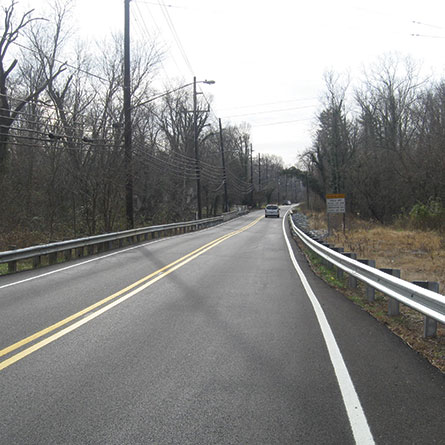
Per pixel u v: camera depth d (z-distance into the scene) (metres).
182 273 11.22
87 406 3.68
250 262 13.62
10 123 24.55
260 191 106.31
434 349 5.24
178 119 50.62
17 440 3.14
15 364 4.70
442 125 31.02
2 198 23.45
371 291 8.03
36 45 26.52
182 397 3.87
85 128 24.67
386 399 3.83
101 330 6.02
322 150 54.59
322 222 41.00
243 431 3.28
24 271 11.78
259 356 4.97
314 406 3.69
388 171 36.09
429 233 21.91
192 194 52.62
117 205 25.86
